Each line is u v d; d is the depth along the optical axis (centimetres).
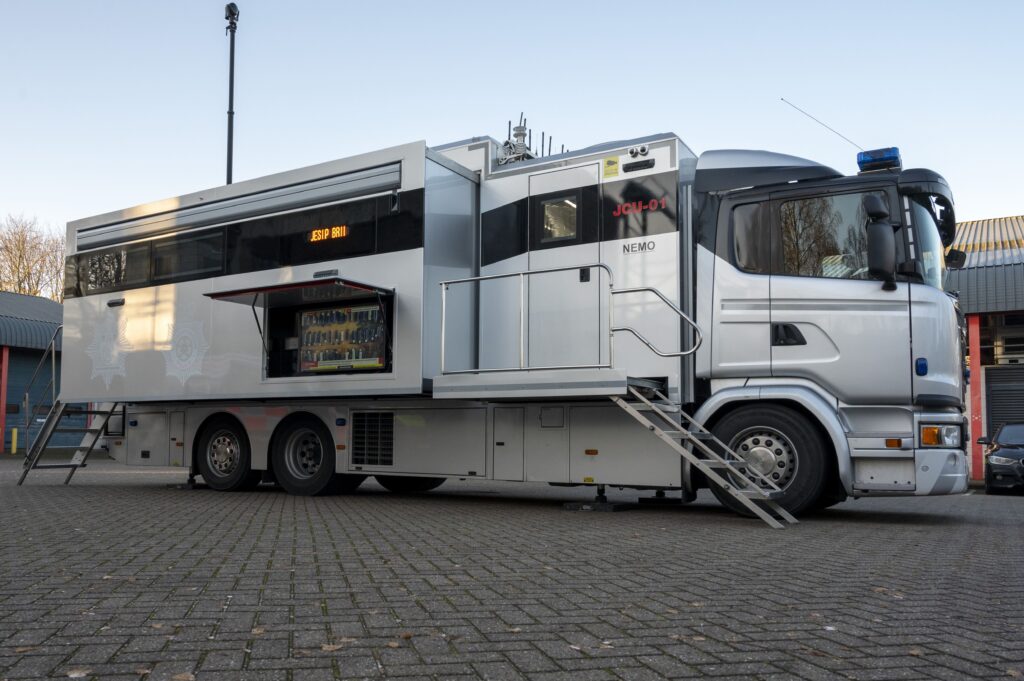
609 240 912
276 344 1063
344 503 1009
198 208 1157
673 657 338
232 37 1739
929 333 784
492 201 1002
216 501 1025
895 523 848
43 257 4575
